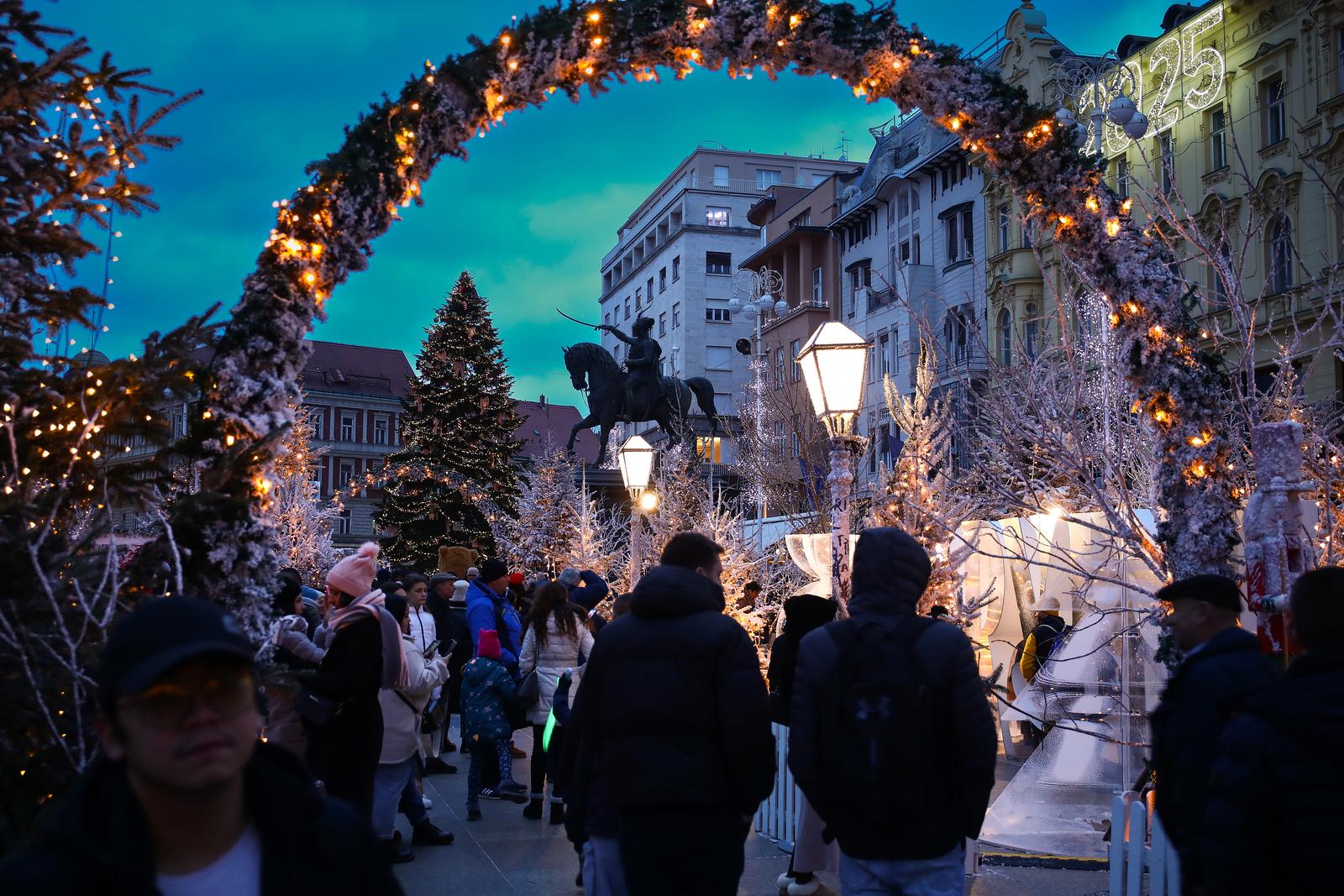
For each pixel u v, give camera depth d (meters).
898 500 9.45
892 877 3.58
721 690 3.82
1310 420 7.28
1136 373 6.14
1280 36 22.31
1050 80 20.33
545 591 8.41
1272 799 2.64
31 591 4.02
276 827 1.76
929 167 37.81
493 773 9.41
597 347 30.53
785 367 31.62
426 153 5.42
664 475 23.08
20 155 4.76
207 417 4.78
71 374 4.75
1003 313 30.86
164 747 1.63
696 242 74.75
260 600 4.80
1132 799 5.76
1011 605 12.13
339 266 5.23
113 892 1.61
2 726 3.92
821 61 6.00
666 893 3.77
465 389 41.84
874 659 3.68
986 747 3.61
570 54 5.57
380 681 5.83
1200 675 3.36
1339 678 2.64
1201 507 5.83
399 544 40.69
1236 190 22.89
